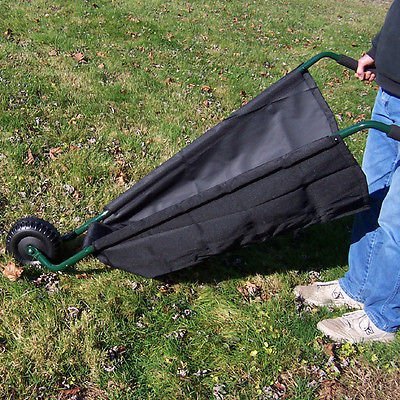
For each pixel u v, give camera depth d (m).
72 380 2.86
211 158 3.36
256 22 12.10
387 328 3.34
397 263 3.09
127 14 10.02
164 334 3.24
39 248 3.39
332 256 4.17
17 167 4.53
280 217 2.98
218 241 3.06
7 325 3.07
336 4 17.84
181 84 7.09
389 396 3.07
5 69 6.32
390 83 2.94
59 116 5.52
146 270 3.20
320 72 9.08
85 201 4.30
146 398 2.85
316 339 3.33
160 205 3.42
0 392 2.72
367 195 2.91
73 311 3.24
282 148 3.34
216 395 2.91
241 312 3.46
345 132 2.71
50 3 9.52
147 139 5.45
